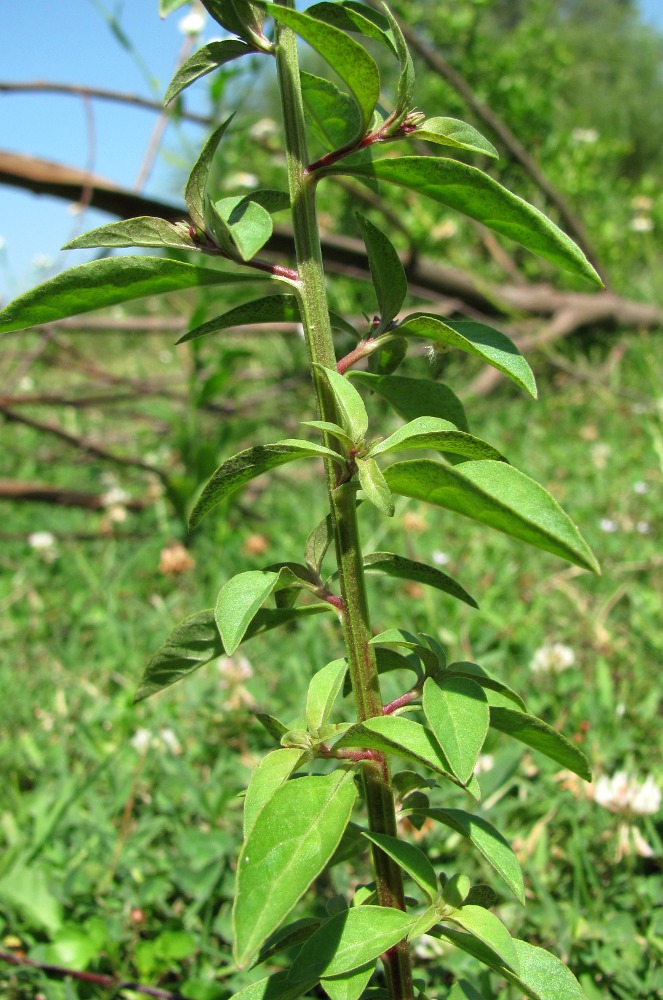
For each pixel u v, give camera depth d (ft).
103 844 1.61
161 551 3.05
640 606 2.30
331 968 0.98
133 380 3.71
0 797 1.82
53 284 1.00
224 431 3.10
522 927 1.45
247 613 0.99
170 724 1.93
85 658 2.43
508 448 3.68
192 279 1.02
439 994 1.34
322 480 3.64
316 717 1.02
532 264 5.24
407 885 1.45
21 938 1.50
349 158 1.14
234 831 1.65
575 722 1.85
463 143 1.00
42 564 3.17
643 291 5.30
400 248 4.91
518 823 1.63
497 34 7.43
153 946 1.43
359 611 1.04
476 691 0.99
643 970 1.38
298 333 4.12
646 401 3.95
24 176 3.02
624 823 1.53
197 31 2.95
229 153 4.05
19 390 5.31
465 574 2.66
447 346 1.06
